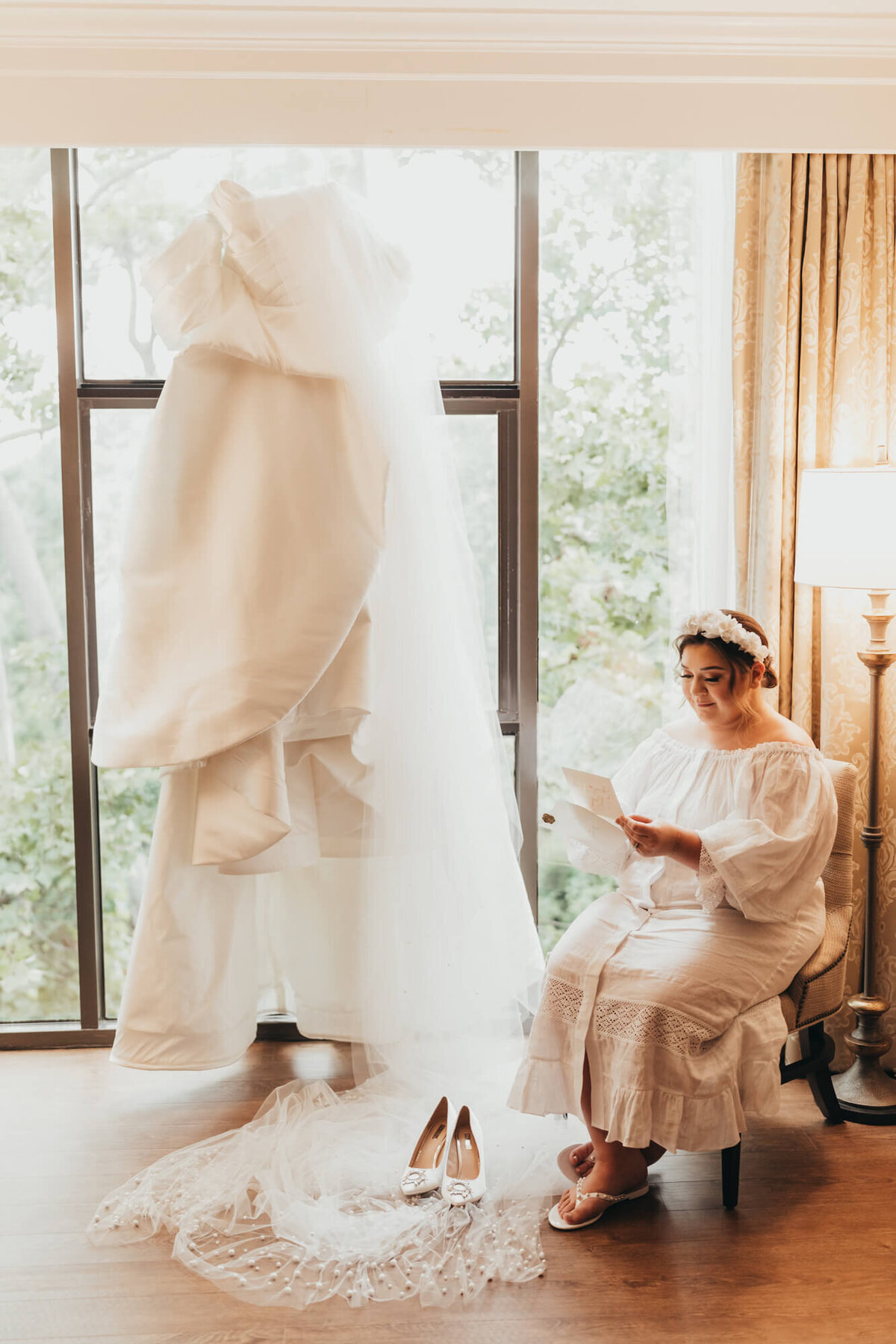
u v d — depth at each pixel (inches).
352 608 89.6
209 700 87.4
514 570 113.2
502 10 96.7
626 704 116.7
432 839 96.0
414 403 96.0
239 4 95.0
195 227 88.1
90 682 111.7
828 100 102.1
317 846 99.0
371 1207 83.9
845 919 95.1
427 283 110.3
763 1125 96.7
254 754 89.3
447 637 96.0
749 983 81.4
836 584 94.0
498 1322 71.7
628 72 101.8
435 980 97.3
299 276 88.4
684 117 102.4
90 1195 86.4
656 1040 78.9
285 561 88.5
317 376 88.9
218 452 90.2
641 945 84.1
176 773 93.5
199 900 96.0
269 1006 115.0
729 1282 75.2
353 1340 70.1
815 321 102.6
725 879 81.6
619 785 96.2
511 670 114.3
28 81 99.6
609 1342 69.6
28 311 107.9
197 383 89.6
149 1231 81.5
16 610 111.3
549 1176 88.4
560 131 102.5
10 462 109.7
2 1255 78.9
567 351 111.9
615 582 115.3
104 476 110.0
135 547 91.4
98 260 108.0
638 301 111.4
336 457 89.9
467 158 109.0
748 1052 80.7
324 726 95.0
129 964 97.4
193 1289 75.3
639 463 113.5
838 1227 81.4
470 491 112.4
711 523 109.3
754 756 87.8
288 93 100.7
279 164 106.7
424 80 101.2
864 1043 100.0
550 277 111.0
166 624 90.5
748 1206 84.2
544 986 86.3
